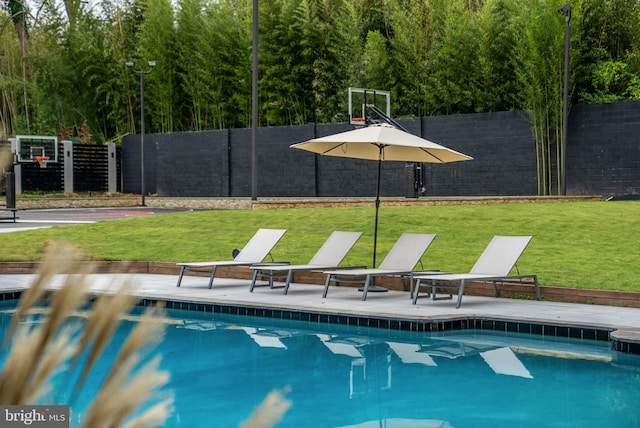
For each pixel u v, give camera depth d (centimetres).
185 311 977
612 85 2709
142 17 3988
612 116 2419
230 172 3272
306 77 3244
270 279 1115
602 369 629
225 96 3453
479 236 1352
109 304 45
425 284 964
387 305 924
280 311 909
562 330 766
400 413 501
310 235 1441
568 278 1008
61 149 3625
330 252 1087
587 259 1120
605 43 2752
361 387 578
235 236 1479
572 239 1280
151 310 46
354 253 1277
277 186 3127
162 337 45
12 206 2280
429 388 574
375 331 830
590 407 509
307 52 3189
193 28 3566
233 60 3422
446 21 2872
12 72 4250
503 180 2634
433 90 2905
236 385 584
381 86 3056
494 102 2753
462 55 2819
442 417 490
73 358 44
